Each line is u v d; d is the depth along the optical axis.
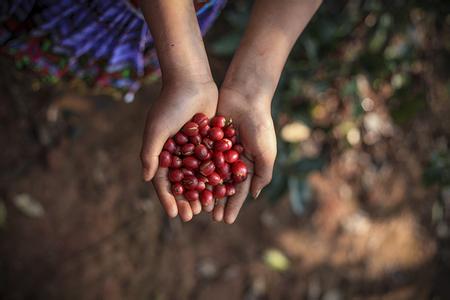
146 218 1.15
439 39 1.42
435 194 1.52
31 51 0.74
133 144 1.17
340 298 1.32
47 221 1.06
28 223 1.04
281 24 0.65
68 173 1.10
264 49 0.65
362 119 1.40
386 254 1.41
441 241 1.51
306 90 1.24
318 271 1.31
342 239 1.36
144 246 1.13
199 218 1.21
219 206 0.68
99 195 1.12
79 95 1.13
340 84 1.34
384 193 1.44
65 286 1.04
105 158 1.14
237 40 1.00
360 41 1.23
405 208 1.46
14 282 1.00
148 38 0.72
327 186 1.36
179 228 1.18
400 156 1.47
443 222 1.52
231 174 0.67
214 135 0.65
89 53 0.74
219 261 1.21
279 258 1.25
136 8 0.68
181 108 0.62
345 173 1.39
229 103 0.65
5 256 1.01
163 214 1.17
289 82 1.04
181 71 0.61
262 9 0.66
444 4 1.07
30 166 1.07
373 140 1.43
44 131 1.09
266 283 1.25
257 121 0.65
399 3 1.09
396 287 1.40
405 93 1.17
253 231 1.26
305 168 1.00
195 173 0.68
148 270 1.13
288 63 1.03
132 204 1.14
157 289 1.13
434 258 1.49
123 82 0.80
